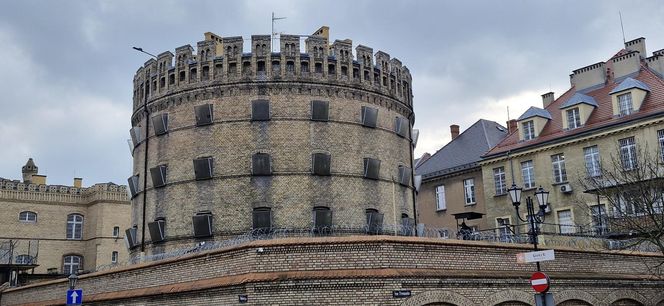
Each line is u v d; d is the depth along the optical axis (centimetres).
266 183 3725
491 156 5294
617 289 2955
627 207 3531
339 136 3888
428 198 6016
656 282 3153
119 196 7325
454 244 2484
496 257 2595
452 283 2388
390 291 2255
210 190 3762
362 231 3819
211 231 3691
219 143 3809
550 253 2155
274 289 2239
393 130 4222
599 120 4619
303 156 3778
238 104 3841
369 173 3934
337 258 2308
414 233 4091
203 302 2455
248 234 3634
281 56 3894
